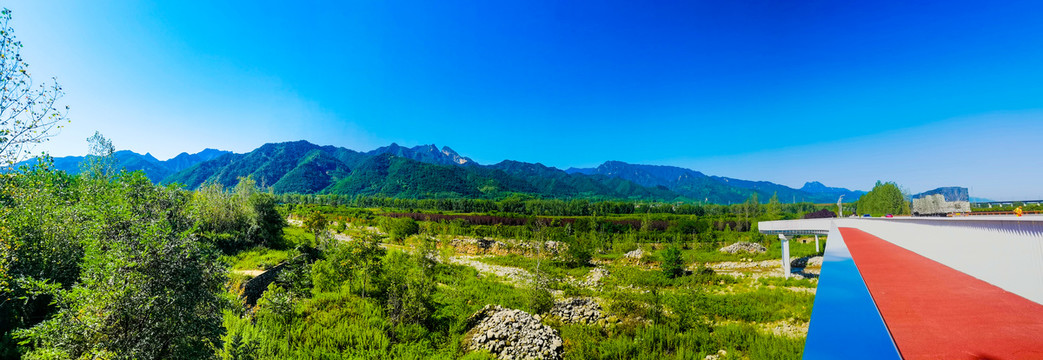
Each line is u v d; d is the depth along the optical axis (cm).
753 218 6341
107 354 608
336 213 7406
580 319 1834
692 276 2852
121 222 700
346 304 1753
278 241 3356
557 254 4197
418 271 2569
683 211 10038
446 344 1500
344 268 2045
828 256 555
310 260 2880
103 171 2588
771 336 1477
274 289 1798
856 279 379
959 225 592
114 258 655
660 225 5934
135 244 681
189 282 711
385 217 6231
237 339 891
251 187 4316
